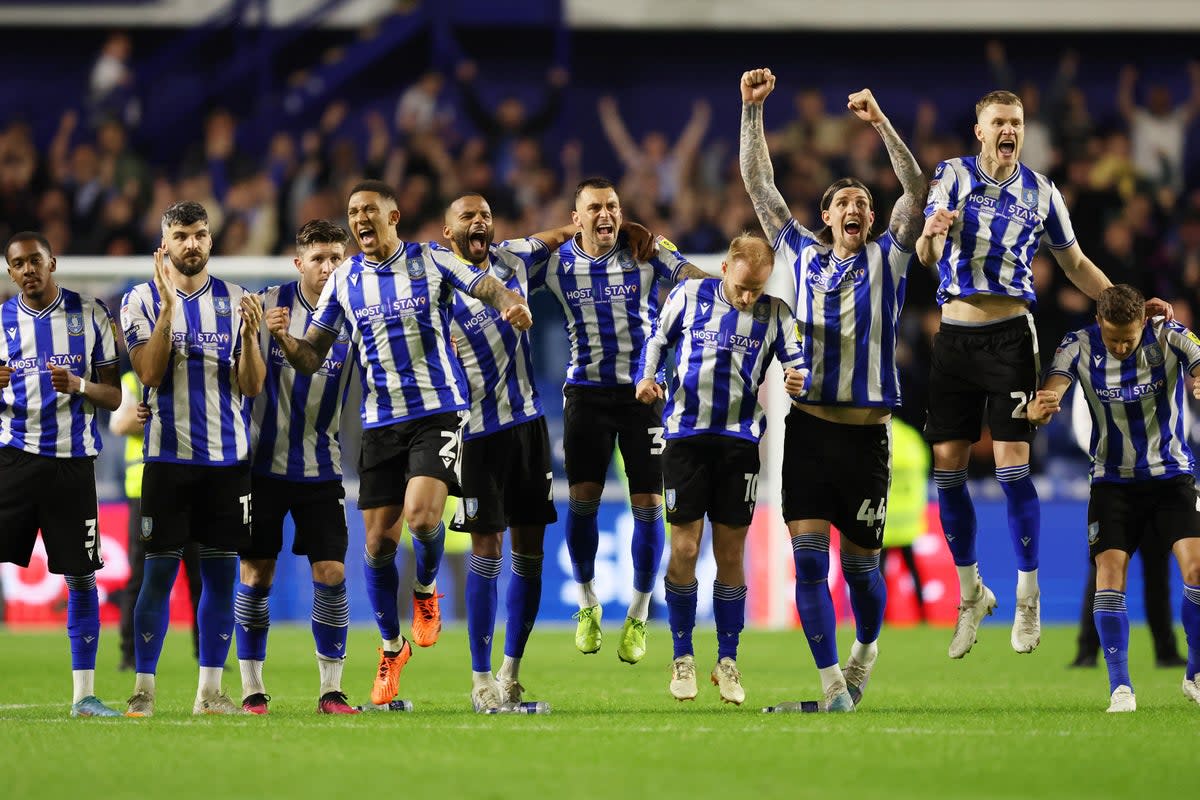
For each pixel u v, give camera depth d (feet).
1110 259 241.55
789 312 90.84
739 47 281.13
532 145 257.34
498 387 95.71
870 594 94.22
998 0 275.59
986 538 197.47
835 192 90.58
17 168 258.37
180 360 90.63
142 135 270.05
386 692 96.12
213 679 93.40
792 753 71.77
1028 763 69.15
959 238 96.68
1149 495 94.63
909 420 219.20
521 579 98.73
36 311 90.43
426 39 278.46
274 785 62.54
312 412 94.07
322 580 93.71
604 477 104.99
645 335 103.40
